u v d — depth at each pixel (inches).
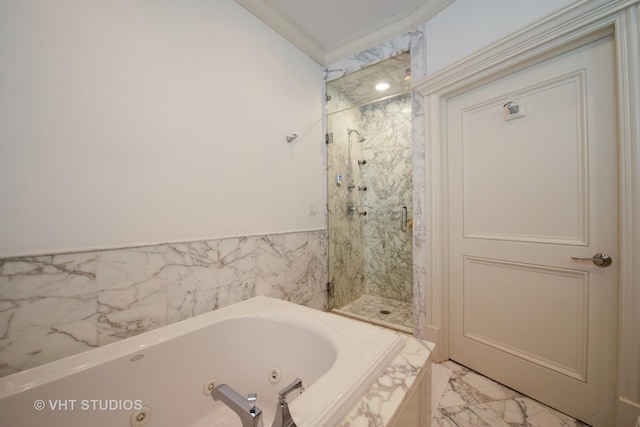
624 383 38.4
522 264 51.5
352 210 103.7
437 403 49.0
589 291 43.5
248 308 52.0
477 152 58.6
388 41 73.7
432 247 64.0
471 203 59.9
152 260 44.3
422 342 38.8
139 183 43.2
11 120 32.0
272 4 64.6
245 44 61.1
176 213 48.0
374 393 27.6
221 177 55.5
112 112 40.3
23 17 32.8
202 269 51.4
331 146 91.0
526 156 50.9
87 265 37.5
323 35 77.4
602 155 42.1
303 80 78.8
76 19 36.9
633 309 37.6
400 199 103.7
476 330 59.2
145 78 44.0
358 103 97.6
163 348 38.6
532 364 50.1
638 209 37.0
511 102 52.6
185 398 40.2
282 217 70.6
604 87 41.9
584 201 44.0
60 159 35.5
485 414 46.3
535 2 48.0
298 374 41.9
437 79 60.9
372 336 38.5
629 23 37.6
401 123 102.6
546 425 43.8
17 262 32.1
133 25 42.7
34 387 28.4
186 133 49.6
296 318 45.7
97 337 38.2
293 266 73.5
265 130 65.9
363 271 111.3
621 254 38.7
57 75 35.3
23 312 32.5
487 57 52.4
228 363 46.0
